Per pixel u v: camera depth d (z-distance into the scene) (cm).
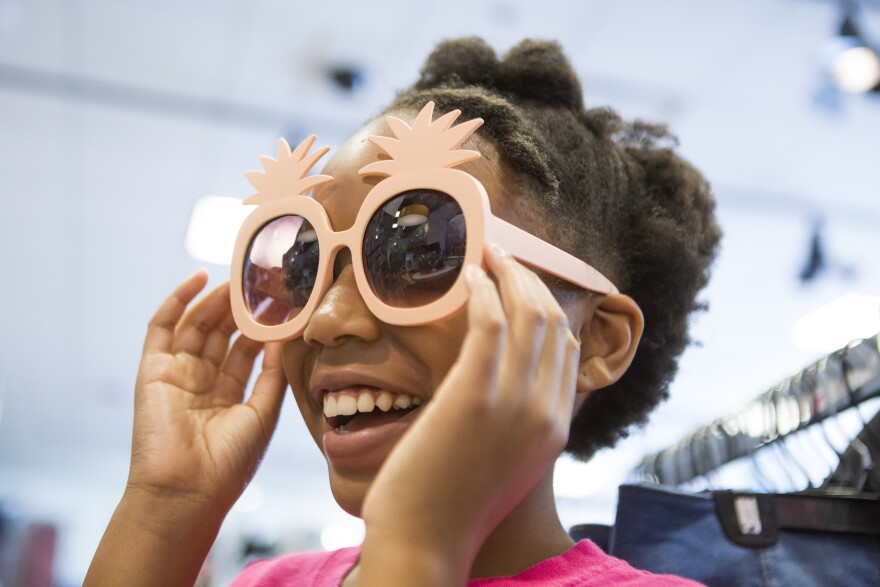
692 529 62
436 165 48
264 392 62
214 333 64
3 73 209
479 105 54
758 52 185
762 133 214
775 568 59
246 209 261
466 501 40
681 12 174
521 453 41
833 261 262
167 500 57
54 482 655
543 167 52
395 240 46
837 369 63
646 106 207
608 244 58
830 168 227
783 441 67
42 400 460
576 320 52
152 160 243
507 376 41
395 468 40
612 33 181
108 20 188
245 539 359
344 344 48
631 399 63
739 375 329
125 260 301
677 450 78
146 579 55
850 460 63
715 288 280
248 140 232
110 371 412
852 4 174
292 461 485
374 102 210
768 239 259
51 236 289
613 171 59
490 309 40
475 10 176
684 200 64
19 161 248
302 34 189
